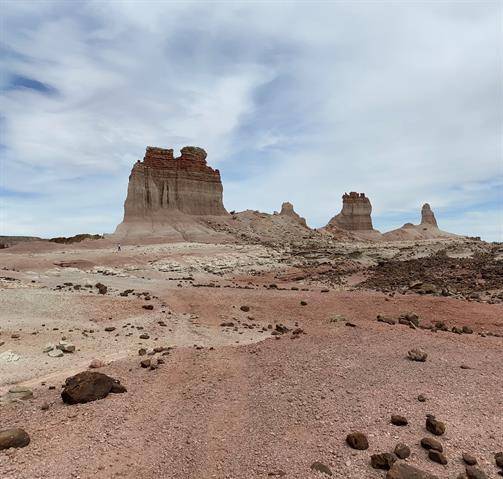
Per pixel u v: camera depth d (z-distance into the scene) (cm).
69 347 1501
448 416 859
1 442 766
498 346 1405
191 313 2219
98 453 769
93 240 7288
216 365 1288
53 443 798
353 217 14350
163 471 722
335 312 2211
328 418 863
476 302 2348
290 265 5300
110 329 1792
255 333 1850
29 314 1941
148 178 9506
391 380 1043
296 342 1450
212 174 10662
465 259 4684
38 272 3722
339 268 5019
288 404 947
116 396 1045
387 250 6906
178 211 9588
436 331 1631
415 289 2986
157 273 4281
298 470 698
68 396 995
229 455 763
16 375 1255
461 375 1088
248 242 8000
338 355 1252
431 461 714
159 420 916
